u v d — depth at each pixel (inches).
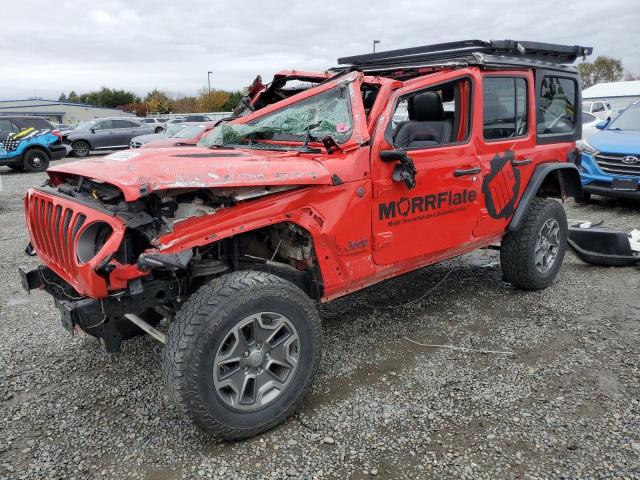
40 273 128.7
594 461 101.2
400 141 155.6
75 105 2454.5
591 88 861.2
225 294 102.7
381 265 138.5
